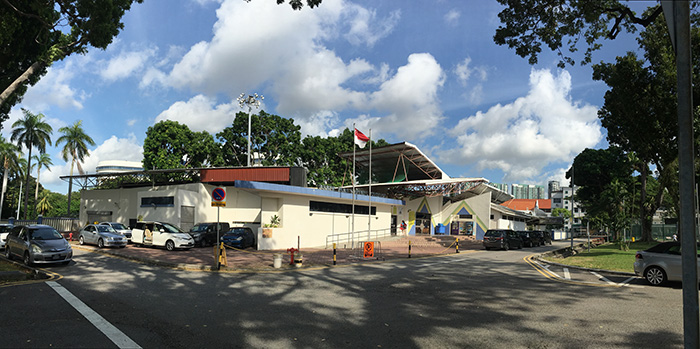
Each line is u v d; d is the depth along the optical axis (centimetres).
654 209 3872
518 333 674
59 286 1057
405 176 4628
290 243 2609
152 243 2308
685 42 343
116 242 2206
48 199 8350
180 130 4931
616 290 1112
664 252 1219
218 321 729
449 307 869
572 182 2727
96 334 634
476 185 4275
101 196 3906
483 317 782
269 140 5303
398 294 1018
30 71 1509
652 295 1035
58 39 1762
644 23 1271
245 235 2520
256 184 2384
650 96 2073
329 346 598
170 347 581
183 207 2992
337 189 4347
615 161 4953
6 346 572
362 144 2788
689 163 338
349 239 3200
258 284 1152
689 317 333
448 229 4544
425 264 1789
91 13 1530
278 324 714
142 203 3216
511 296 1004
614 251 2588
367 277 1326
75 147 5197
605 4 1295
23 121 4934
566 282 1271
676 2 351
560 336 657
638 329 700
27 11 1544
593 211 5291
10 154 5141
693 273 333
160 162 4772
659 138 2180
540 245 3750
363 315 789
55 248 1457
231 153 5250
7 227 2045
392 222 3991
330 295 995
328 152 5700
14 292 970
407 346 603
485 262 1928
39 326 674
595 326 719
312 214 2828
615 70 2186
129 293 980
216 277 1288
